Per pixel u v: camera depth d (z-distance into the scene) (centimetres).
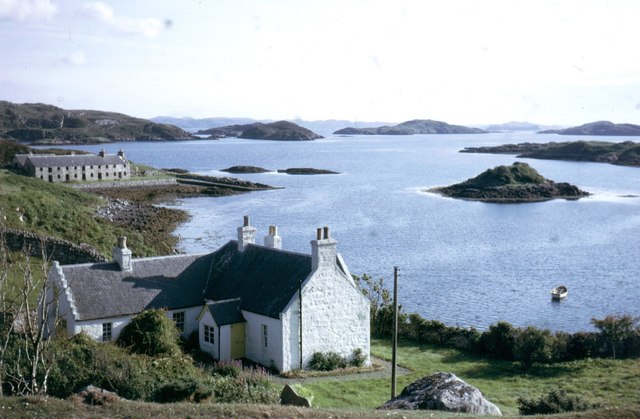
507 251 9881
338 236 10925
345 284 4128
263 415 2197
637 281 8019
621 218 13538
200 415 2152
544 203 16062
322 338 4044
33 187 10881
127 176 18400
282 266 4216
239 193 17075
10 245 5869
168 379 2777
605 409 2388
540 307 6794
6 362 2562
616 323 4534
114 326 3928
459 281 7912
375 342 5031
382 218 13125
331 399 3375
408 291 7394
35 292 4316
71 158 17325
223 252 4700
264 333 4019
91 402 2225
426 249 9931
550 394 3011
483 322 6203
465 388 2608
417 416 2291
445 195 17400
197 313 4350
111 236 7819
